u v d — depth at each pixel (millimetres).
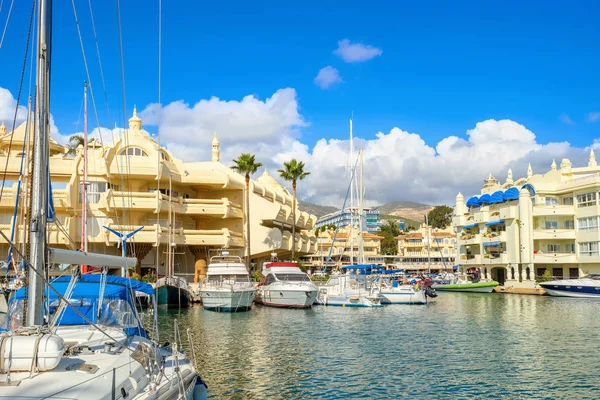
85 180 34281
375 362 22078
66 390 7590
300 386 18141
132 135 55062
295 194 69125
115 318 13062
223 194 64812
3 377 7699
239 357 22734
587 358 23219
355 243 118750
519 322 36062
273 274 48094
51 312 12680
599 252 63625
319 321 35969
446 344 26688
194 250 59656
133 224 53719
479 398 17125
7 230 45406
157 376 10445
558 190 70562
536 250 70000
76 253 9836
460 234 87750
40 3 9383
